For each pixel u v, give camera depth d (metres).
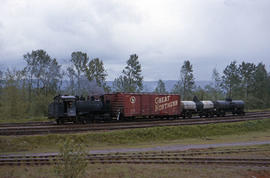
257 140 30.30
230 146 26.22
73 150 13.21
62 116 33.59
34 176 15.59
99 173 16.34
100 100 38.81
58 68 65.75
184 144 27.59
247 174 17.30
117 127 31.34
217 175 16.72
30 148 23.98
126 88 64.06
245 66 85.50
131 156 20.94
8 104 49.06
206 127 35.44
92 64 64.44
